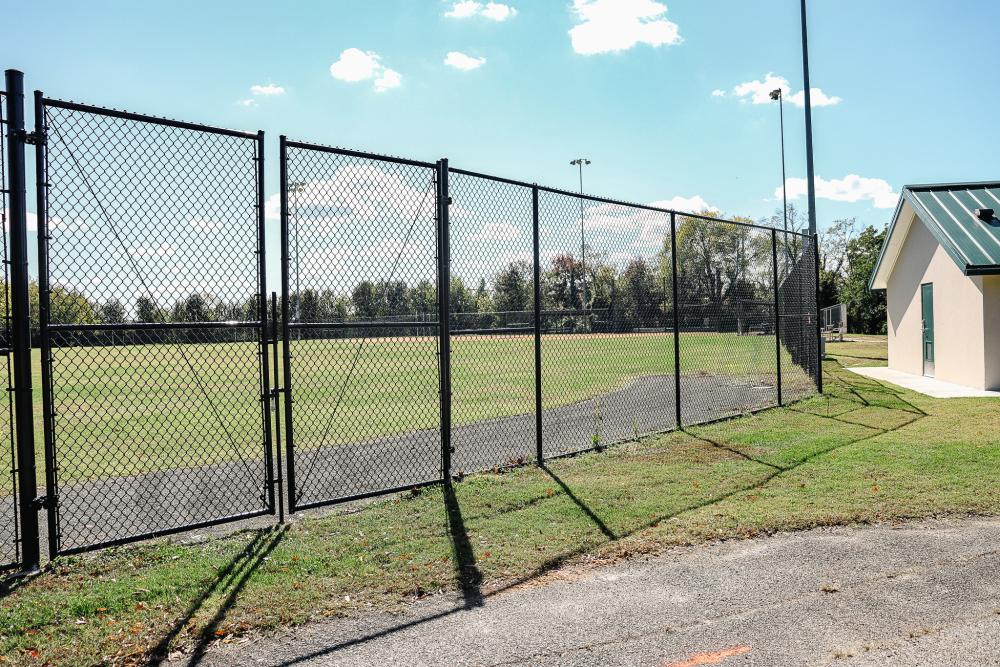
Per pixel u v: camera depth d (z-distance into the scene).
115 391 13.90
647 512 5.23
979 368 12.50
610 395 12.34
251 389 13.63
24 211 4.24
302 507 5.22
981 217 13.28
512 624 3.46
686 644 3.22
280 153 5.16
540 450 6.99
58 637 3.33
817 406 10.55
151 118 4.64
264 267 5.08
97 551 4.52
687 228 10.62
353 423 9.78
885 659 3.04
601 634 3.35
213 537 4.83
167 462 7.36
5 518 5.44
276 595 3.79
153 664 3.10
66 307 4.61
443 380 6.19
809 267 12.92
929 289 14.70
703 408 10.62
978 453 6.97
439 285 6.20
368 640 3.31
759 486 5.95
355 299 5.73
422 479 6.36
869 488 5.80
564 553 4.43
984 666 2.96
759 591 3.84
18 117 4.21
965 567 4.12
